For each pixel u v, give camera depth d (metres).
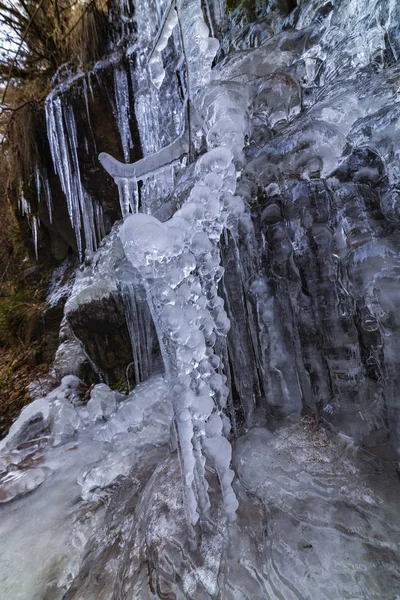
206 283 0.85
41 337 4.05
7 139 3.73
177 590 0.70
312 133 1.03
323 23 1.56
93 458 1.54
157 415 1.69
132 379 2.42
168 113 2.73
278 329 1.05
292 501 0.78
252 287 1.09
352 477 0.78
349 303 0.94
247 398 1.17
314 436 0.94
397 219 0.85
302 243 1.01
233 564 0.69
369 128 0.96
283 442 0.95
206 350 0.80
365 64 1.39
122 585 0.79
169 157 1.57
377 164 0.95
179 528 0.81
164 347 0.73
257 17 2.22
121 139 3.09
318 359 1.03
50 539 1.07
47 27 3.21
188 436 0.73
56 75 3.14
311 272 1.00
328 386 1.03
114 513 1.09
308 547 0.66
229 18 2.41
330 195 1.00
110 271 2.30
